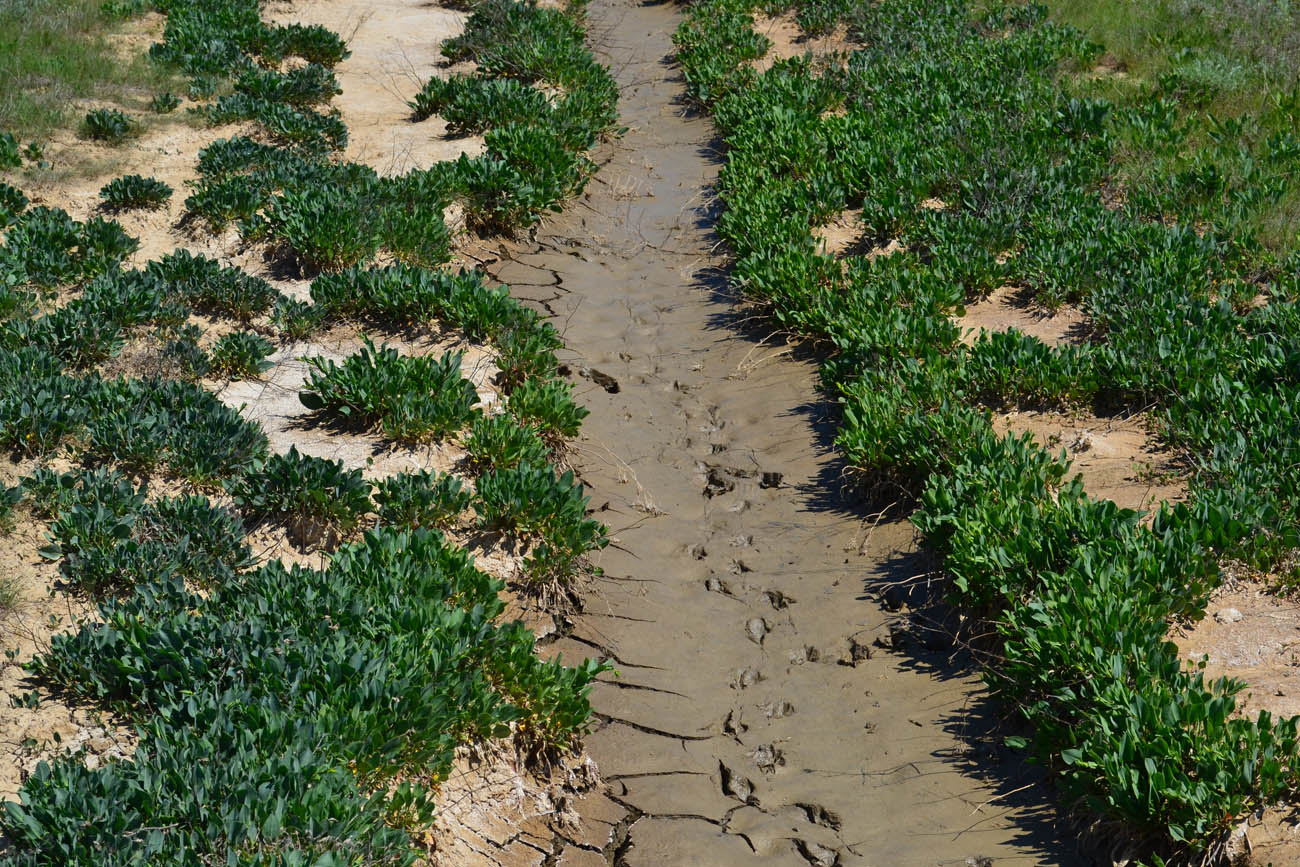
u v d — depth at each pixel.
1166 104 12.68
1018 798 5.46
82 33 15.51
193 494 7.18
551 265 11.62
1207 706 5.13
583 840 5.54
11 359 7.78
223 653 5.52
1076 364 8.37
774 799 5.74
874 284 10.01
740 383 9.63
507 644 6.14
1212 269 9.60
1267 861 4.54
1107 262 9.77
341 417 8.30
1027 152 12.04
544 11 18.36
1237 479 6.82
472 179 11.84
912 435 7.77
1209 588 6.11
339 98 15.03
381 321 9.66
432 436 8.06
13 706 5.32
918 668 6.46
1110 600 5.85
